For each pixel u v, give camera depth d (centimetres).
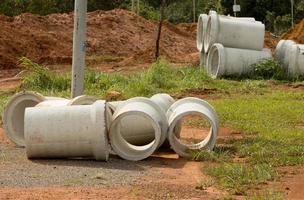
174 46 5025
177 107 1470
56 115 1362
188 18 7638
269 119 1934
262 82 2955
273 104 2259
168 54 4278
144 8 6688
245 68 3156
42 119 1362
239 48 3212
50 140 1351
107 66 3778
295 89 2848
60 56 4019
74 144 1348
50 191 1100
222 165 1304
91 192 1098
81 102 1492
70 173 1238
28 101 1586
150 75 2741
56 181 1173
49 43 4219
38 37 4197
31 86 2536
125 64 3819
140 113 1384
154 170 1292
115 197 1069
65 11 6244
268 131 1712
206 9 6925
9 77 3331
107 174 1238
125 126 1488
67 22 4719
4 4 5841
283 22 7394
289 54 3180
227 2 7200
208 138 1498
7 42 3906
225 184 1162
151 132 1503
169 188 1135
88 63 3894
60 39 4381
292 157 1386
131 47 4731
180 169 1310
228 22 3212
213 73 3212
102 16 5038
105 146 1341
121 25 4991
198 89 2667
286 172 1271
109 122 1400
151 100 1441
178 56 4372
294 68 3147
